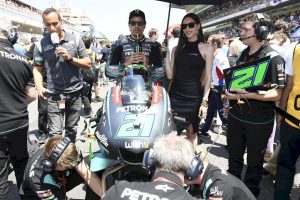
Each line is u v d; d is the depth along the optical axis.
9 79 2.91
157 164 1.83
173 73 4.21
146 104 2.90
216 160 5.25
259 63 3.14
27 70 3.07
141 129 2.65
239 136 3.44
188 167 1.82
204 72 4.07
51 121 4.26
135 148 2.53
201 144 6.11
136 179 2.65
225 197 2.09
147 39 4.37
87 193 2.90
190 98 4.06
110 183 2.89
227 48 8.13
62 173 2.74
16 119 2.99
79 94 4.40
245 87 3.24
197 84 4.05
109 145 2.63
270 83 3.12
